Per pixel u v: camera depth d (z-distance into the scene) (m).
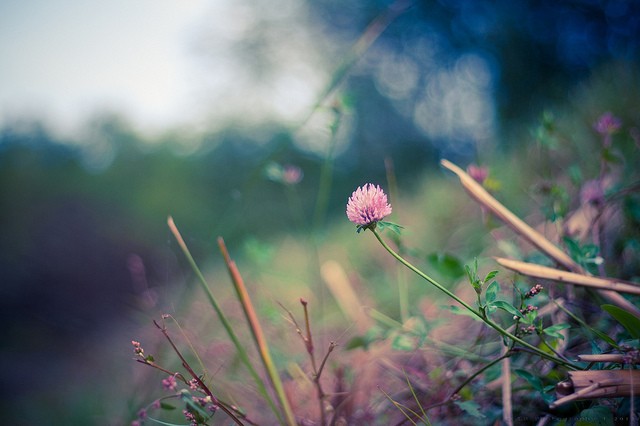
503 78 4.55
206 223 3.62
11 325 1.99
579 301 0.48
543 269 0.43
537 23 4.52
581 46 4.21
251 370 0.38
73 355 1.47
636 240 0.51
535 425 0.41
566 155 0.79
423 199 1.43
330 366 0.53
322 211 0.73
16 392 1.41
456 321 0.56
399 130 6.21
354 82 6.27
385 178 5.70
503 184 0.75
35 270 2.49
